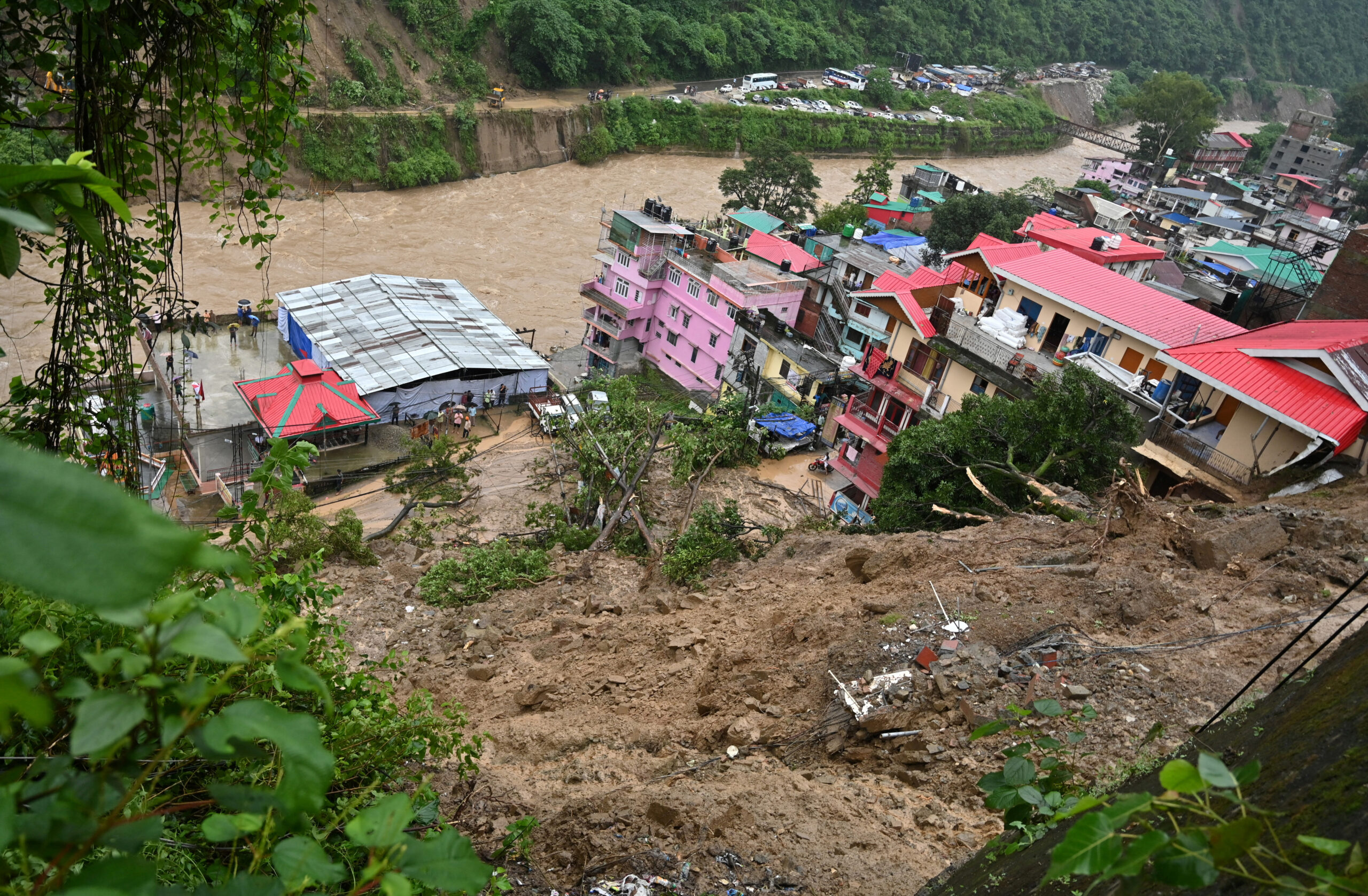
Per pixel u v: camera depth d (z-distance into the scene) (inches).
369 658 708.0
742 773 443.8
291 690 229.9
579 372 1877.5
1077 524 707.4
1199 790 73.4
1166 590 575.5
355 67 2859.3
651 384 1847.9
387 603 815.1
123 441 283.7
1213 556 626.2
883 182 2864.2
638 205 2992.1
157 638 58.4
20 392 258.2
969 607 568.7
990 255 1330.0
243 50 280.4
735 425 1391.5
